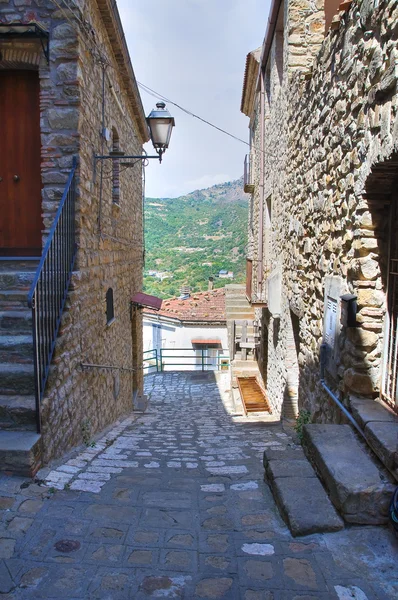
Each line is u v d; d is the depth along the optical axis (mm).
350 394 3359
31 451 3244
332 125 3852
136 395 9875
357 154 3207
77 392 4594
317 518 2559
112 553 2391
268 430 6098
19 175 5043
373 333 3215
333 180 3861
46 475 3338
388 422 2902
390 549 2355
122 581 2170
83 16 4734
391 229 3090
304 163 5090
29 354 4023
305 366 5105
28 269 4945
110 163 6559
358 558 2307
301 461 3225
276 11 7000
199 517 2793
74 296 4484
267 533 2574
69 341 4316
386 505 2531
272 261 8289
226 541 2500
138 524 2695
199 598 2051
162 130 5535
